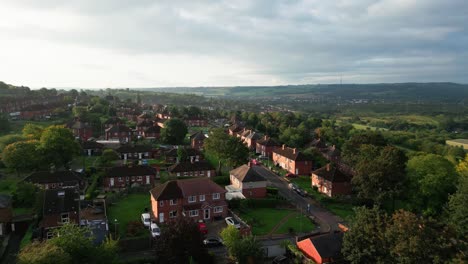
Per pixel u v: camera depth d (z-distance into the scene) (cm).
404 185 8331
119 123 18350
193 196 7444
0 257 5612
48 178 8712
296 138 15300
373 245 4906
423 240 4531
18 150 9519
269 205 8500
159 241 5322
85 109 19862
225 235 5497
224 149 10338
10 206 6769
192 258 5272
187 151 11988
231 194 8688
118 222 7019
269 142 13925
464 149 18225
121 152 12444
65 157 10406
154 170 9762
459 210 6241
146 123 17662
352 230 5219
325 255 5388
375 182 8106
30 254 4072
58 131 10400
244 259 5322
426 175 8256
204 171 10356
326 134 17250
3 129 14888
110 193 8756
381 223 5059
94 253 4584
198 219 7438
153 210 7456
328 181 9369
